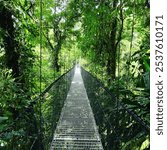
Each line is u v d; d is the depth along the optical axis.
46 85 6.68
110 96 4.25
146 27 5.73
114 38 7.82
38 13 8.22
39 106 3.47
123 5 6.22
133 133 2.81
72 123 6.32
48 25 11.38
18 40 4.35
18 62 4.38
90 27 7.98
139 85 3.44
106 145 4.43
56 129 5.80
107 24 7.68
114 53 7.76
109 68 8.03
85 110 7.80
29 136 2.73
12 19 4.15
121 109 3.31
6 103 3.54
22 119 2.51
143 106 3.17
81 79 19.31
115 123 3.70
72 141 5.05
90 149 4.72
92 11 7.11
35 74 4.77
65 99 9.38
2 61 4.17
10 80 3.66
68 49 13.97
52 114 5.08
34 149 2.97
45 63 8.86
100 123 5.46
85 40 10.27
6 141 2.15
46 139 4.19
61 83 7.55
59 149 4.67
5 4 3.87
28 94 4.16
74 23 11.62
